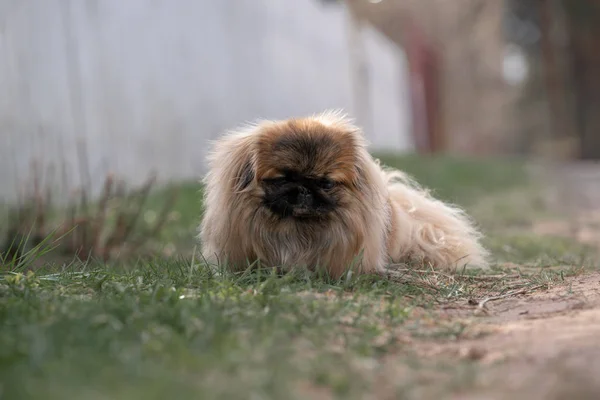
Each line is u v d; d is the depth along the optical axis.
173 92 14.97
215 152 6.71
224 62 16.45
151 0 14.61
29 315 4.26
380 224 6.45
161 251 8.12
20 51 11.70
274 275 5.48
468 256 7.41
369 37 23.55
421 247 7.28
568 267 7.31
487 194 17.25
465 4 29.31
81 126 12.64
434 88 28.16
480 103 30.97
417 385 3.46
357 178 6.27
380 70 24.16
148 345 3.71
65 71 12.51
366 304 4.99
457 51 29.09
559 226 12.65
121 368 3.33
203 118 15.60
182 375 3.34
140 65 14.19
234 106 16.62
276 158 6.04
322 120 6.52
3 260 6.32
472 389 3.40
